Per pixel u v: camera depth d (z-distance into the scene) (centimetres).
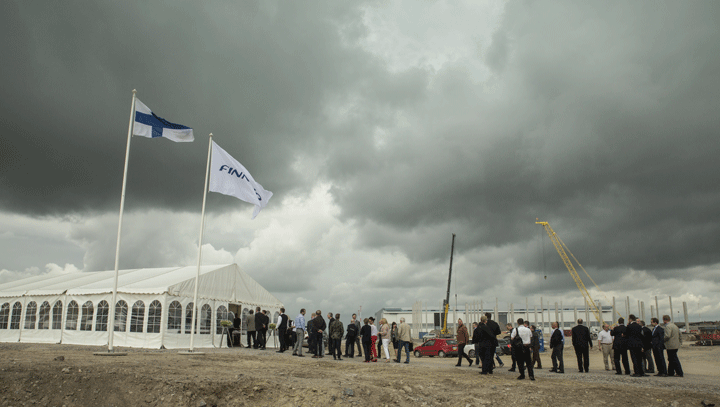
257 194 1978
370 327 1877
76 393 920
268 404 983
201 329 2347
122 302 2250
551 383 1282
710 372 1772
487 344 1486
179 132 1777
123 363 1182
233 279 2650
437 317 11044
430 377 1350
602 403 1047
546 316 9588
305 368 1445
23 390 898
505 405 1045
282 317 2200
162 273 2719
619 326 1602
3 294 2650
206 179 1848
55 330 2398
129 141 1587
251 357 1723
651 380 1390
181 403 930
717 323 8069
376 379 1252
